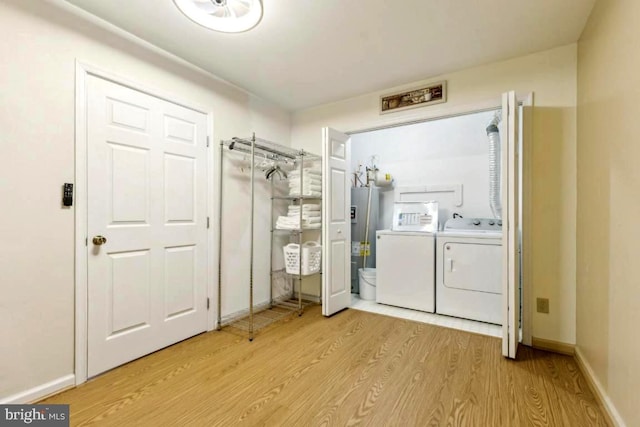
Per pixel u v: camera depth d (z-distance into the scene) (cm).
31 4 160
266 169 325
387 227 434
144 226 213
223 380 181
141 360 206
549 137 222
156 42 215
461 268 296
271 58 238
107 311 191
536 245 226
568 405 157
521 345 230
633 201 126
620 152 139
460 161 385
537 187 225
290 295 360
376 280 352
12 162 153
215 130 267
